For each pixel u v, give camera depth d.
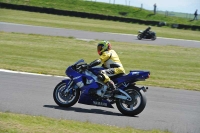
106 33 73.50
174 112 19.44
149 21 109.56
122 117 17.45
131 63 39.91
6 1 125.31
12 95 20.47
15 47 43.81
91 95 18.20
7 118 13.80
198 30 107.50
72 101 18.41
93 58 41.34
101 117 17.08
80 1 140.88
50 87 23.78
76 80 18.19
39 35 57.97
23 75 27.45
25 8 104.25
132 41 64.25
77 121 15.28
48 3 132.75
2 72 28.00
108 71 17.83
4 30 60.91
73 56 41.38
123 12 138.62
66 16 105.25
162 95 24.02
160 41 69.00
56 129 12.84
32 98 20.12
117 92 17.73
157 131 14.79
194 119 18.19
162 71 36.16
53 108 18.12
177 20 136.75
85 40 57.62
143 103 17.39
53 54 41.34
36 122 13.80
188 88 27.45
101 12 135.88
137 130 14.64
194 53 54.12
